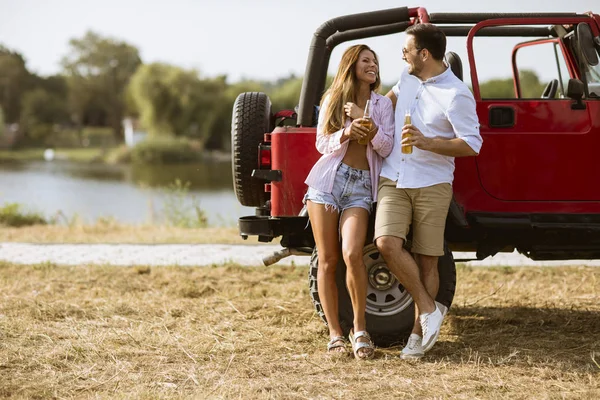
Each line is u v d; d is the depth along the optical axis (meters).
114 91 167.12
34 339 7.52
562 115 7.34
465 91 6.52
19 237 16.08
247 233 7.39
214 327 8.11
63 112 167.25
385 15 7.63
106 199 45.00
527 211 7.38
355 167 6.75
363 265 6.68
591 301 9.30
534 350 7.10
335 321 6.98
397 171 6.60
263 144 7.74
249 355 7.03
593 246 7.57
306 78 7.70
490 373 6.40
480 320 8.34
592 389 5.98
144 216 32.94
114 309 8.87
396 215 6.59
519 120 7.35
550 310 8.82
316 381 6.23
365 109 6.45
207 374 6.45
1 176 70.12
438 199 6.61
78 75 167.12
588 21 7.52
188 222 19.48
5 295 9.60
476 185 7.38
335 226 6.79
